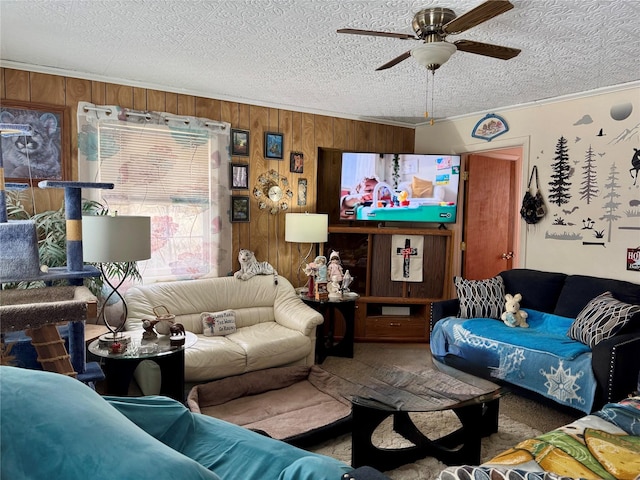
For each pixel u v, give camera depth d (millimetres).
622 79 3500
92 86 3553
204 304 3859
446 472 1530
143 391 2988
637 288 3396
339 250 4922
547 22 2434
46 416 895
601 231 3785
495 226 5367
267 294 4207
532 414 3139
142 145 3783
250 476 1426
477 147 4816
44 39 2799
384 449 2441
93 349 2662
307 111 4691
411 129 5543
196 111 4047
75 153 3504
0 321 1850
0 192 2168
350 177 4766
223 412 2824
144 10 2361
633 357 2814
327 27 2562
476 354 3623
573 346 3137
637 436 1897
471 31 2574
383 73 3426
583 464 1664
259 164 4441
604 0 2156
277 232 4609
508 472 1517
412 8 2303
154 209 3873
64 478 809
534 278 4051
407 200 4805
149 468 833
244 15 2410
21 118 3297
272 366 3566
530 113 4309
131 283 3717
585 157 3889
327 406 2916
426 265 4793
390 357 4289
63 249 3096
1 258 2096
